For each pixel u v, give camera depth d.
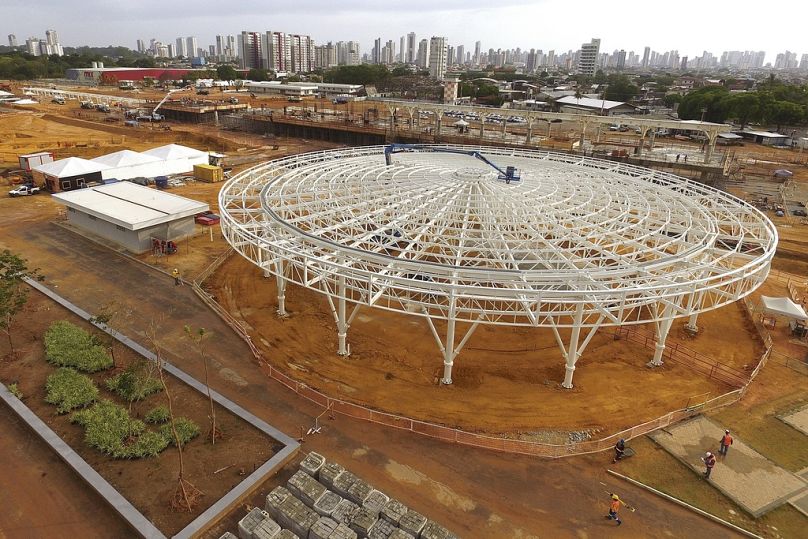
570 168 59.28
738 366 38.84
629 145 124.56
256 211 44.47
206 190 85.38
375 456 28.80
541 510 25.58
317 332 42.00
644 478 27.66
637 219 42.25
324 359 38.28
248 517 23.73
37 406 31.30
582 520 25.09
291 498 24.75
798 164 112.75
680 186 55.91
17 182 82.81
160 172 90.31
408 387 35.28
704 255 39.91
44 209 71.12
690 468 28.38
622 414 33.09
